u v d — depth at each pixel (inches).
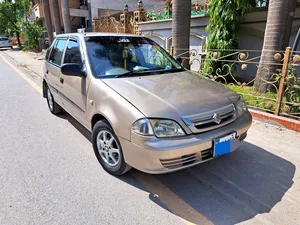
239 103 113.4
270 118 163.9
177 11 236.5
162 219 86.7
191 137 90.7
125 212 89.7
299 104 154.3
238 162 122.6
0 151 133.8
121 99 98.7
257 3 270.5
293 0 187.9
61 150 135.2
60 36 174.7
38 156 128.5
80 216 87.2
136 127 90.0
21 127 167.3
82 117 130.5
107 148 111.5
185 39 244.1
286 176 111.1
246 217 87.5
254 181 108.0
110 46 136.3
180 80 120.6
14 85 299.0
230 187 104.2
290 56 154.4
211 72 250.7
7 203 93.3
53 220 85.2
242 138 111.5
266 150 133.3
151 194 99.9
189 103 97.0
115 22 495.2
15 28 1024.2
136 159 93.1
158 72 130.6
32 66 471.5
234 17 246.4
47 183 105.7
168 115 90.6
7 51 940.6
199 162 95.0
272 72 189.8
